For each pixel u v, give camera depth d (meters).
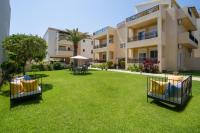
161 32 18.45
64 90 9.98
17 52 12.47
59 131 4.75
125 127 4.91
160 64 18.22
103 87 10.61
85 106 6.91
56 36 43.56
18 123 5.34
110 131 4.69
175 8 19.00
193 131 4.60
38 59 15.95
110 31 29.75
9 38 12.43
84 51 46.91
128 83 11.82
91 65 32.22
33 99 8.05
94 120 5.47
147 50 22.22
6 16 17.41
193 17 22.97
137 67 20.52
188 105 6.66
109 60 29.61
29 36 12.74
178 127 4.84
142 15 21.05
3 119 5.68
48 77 16.30
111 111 6.28
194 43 22.27
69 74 18.92
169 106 6.64
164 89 6.80
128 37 23.59
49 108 6.71
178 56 19.45
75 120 5.49
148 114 5.88
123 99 7.86
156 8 19.06
